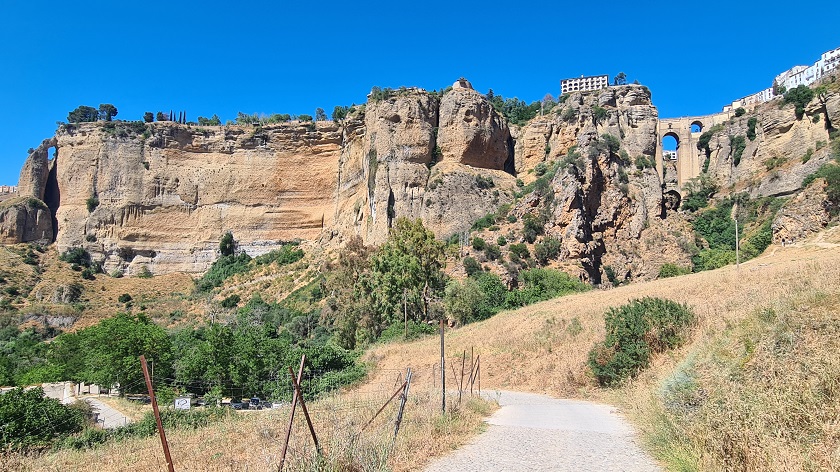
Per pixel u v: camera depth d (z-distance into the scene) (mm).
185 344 59594
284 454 9141
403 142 92250
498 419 17562
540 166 95750
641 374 23812
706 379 13719
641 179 85625
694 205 95188
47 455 18641
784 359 11539
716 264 67812
